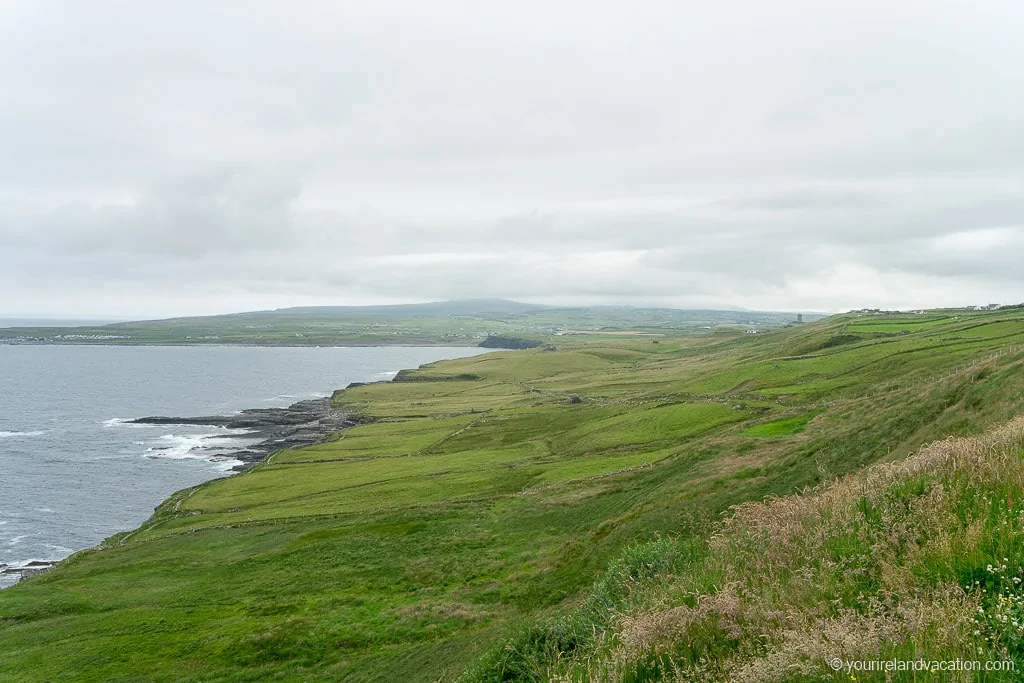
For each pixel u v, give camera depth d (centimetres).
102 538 8012
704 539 1927
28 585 5288
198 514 7881
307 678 3102
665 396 12238
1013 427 1577
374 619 3734
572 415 12006
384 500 7262
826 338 15500
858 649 745
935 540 992
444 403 17538
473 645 2836
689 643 964
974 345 9362
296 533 5969
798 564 1155
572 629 1477
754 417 8250
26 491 9988
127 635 3934
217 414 18338
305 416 16950
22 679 3456
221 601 4406
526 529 5103
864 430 4394
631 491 5391
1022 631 698
